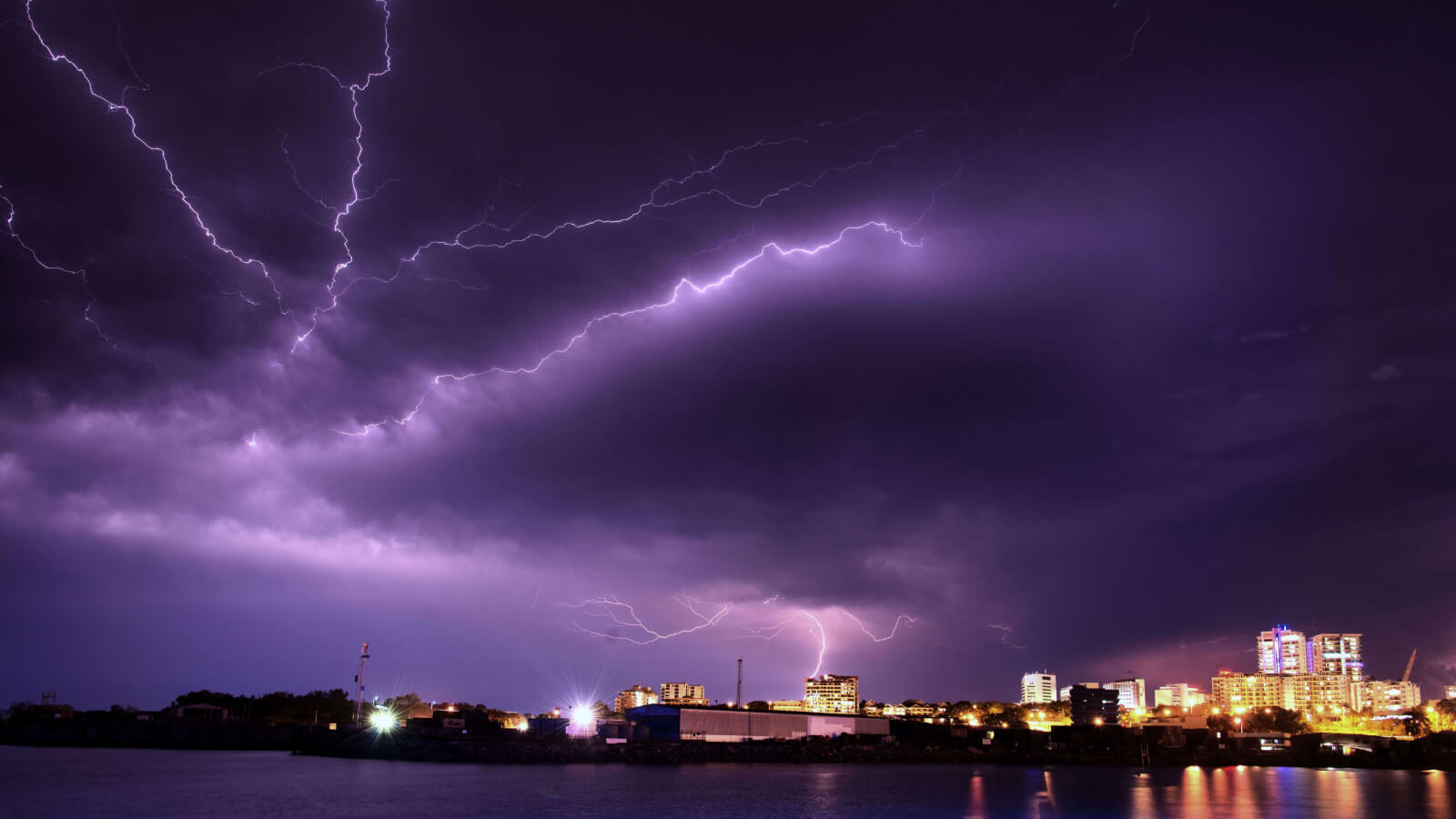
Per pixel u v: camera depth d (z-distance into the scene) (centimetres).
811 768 10300
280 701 15688
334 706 15712
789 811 5900
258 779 7138
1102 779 9338
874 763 11856
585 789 6962
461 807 5600
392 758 10206
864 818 5634
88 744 12631
